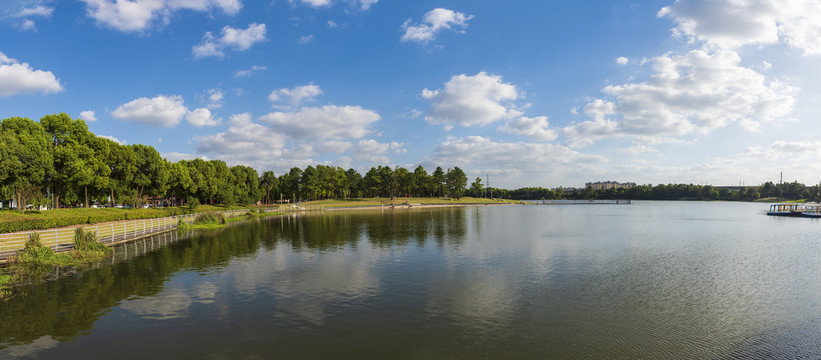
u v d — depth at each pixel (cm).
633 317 1501
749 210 12062
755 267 2470
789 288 1944
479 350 1189
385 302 1675
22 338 1268
